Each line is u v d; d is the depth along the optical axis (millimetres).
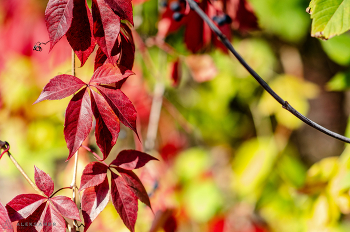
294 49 2260
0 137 2279
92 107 1020
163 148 2088
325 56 2311
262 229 2219
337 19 1018
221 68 2141
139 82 1764
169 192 1637
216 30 1069
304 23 1991
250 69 1049
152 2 1682
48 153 2426
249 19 1267
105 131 1022
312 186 1361
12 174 2402
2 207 1017
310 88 2150
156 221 1287
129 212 1057
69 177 1490
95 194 1049
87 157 1292
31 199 1031
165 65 1711
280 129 2273
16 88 2125
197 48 1305
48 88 1007
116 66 1030
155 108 1616
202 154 2494
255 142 2301
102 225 1303
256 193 2086
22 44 1878
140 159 1075
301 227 1689
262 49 2195
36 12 1903
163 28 1350
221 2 1253
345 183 1252
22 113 2188
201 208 2225
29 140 2299
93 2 1006
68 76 1019
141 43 1566
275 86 2156
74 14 1013
